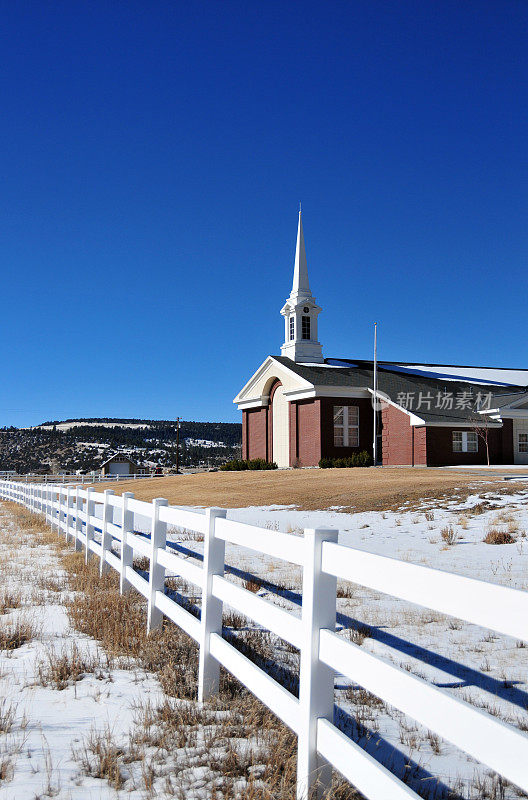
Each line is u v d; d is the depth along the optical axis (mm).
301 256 52938
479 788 3664
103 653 6246
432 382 49250
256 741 4168
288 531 16656
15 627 6891
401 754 4113
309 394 45312
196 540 14742
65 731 4312
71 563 11594
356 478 33375
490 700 4922
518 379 55844
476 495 21719
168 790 3471
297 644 3578
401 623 7297
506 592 2221
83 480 73312
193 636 5383
